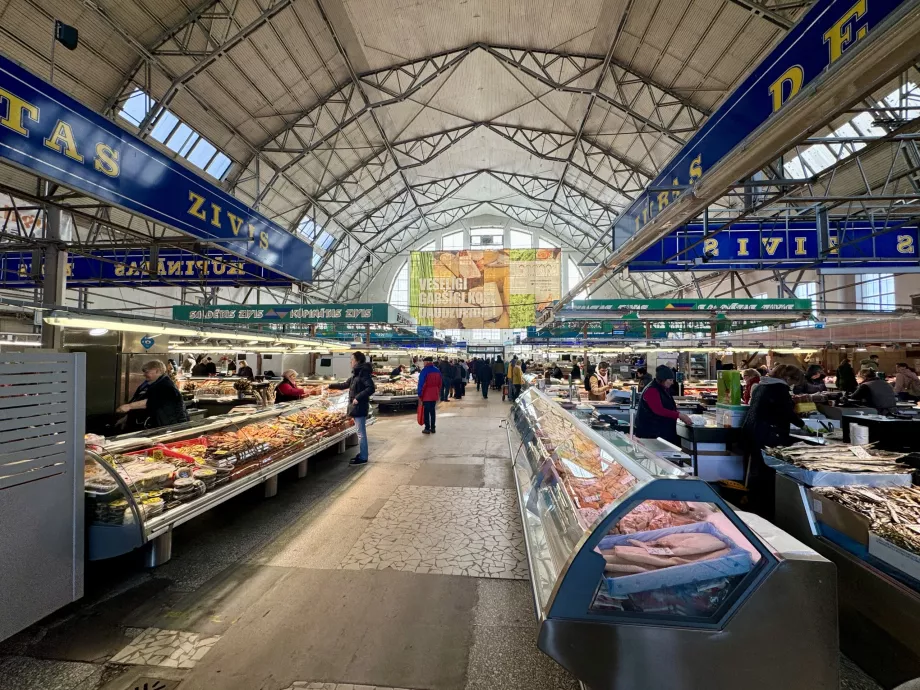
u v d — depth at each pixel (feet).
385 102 42.11
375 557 10.07
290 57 34.55
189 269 26.12
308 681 6.21
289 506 13.42
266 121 40.09
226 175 42.93
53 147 7.48
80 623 7.54
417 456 20.16
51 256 15.74
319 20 32.42
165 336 17.74
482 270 64.95
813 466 8.59
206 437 13.00
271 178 47.29
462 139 56.85
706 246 20.47
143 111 32.24
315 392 29.99
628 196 53.47
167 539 9.66
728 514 4.96
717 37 28.66
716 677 4.80
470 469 17.80
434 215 91.25
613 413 18.58
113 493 8.20
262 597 8.39
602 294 87.40
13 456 6.65
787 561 4.81
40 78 7.28
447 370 45.85
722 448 13.92
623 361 63.52
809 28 6.07
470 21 34.53
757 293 55.42
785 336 42.39
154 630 7.36
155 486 9.45
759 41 27.50
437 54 38.40
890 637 6.03
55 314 8.52
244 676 6.30
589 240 83.41
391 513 12.83
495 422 30.99
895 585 5.97
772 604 4.79
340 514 12.76
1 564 6.47
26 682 6.15
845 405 19.65
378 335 52.60
